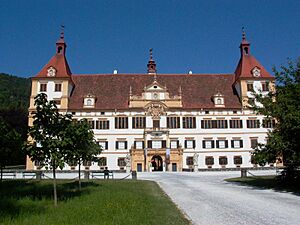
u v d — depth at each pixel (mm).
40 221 16094
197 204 24156
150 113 87250
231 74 99688
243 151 86562
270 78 89875
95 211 19062
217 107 88188
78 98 90312
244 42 95125
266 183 40500
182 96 91625
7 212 18234
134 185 38125
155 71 102062
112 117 87125
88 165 84438
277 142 34000
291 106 33875
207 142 86688
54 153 22281
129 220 16562
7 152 36750
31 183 40094
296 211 20953
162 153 83375
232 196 28844
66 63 93562
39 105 22844
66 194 27984
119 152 85562
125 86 94625
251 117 87875
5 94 159250
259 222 17594
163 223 16312
